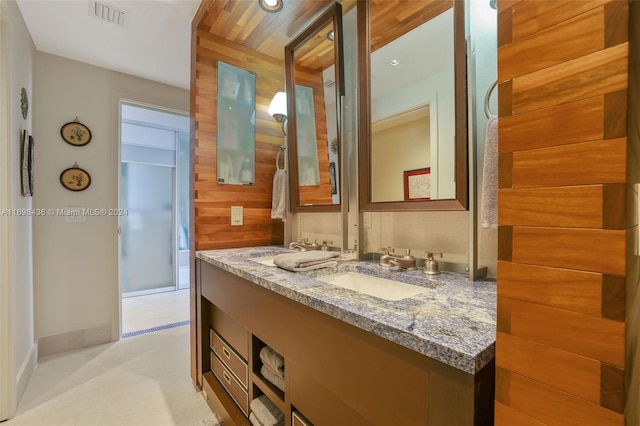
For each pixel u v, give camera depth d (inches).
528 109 17.4
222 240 75.4
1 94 61.9
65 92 94.2
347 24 63.8
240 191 78.4
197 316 72.6
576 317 15.6
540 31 16.9
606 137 14.6
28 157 77.4
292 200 75.0
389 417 24.9
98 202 99.6
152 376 78.3
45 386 73.7
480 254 41.0
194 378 74.7
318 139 67.9
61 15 73.6
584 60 15.3
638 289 16.0
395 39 50.6
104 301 99.5
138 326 112.0
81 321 95.7
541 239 16.9
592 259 15.1
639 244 15.5
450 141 43.3
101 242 99.8
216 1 62.7
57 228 92.7
